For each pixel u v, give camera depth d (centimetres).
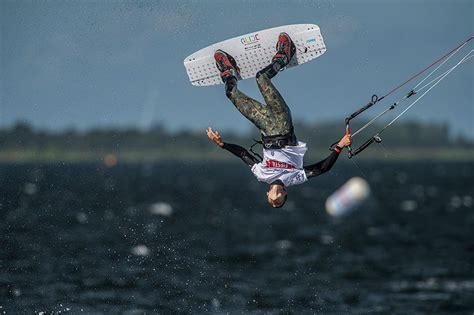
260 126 3894
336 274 8450
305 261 9400
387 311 6612
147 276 8075
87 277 7894
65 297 6912
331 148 3866
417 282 7988
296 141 3897
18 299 6788
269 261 9344
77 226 13200
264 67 4369
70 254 9456
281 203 3850
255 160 3956
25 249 9762
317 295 7269
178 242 11175
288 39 4312
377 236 12400
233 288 7519
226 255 9850
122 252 9788
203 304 6781
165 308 6600
